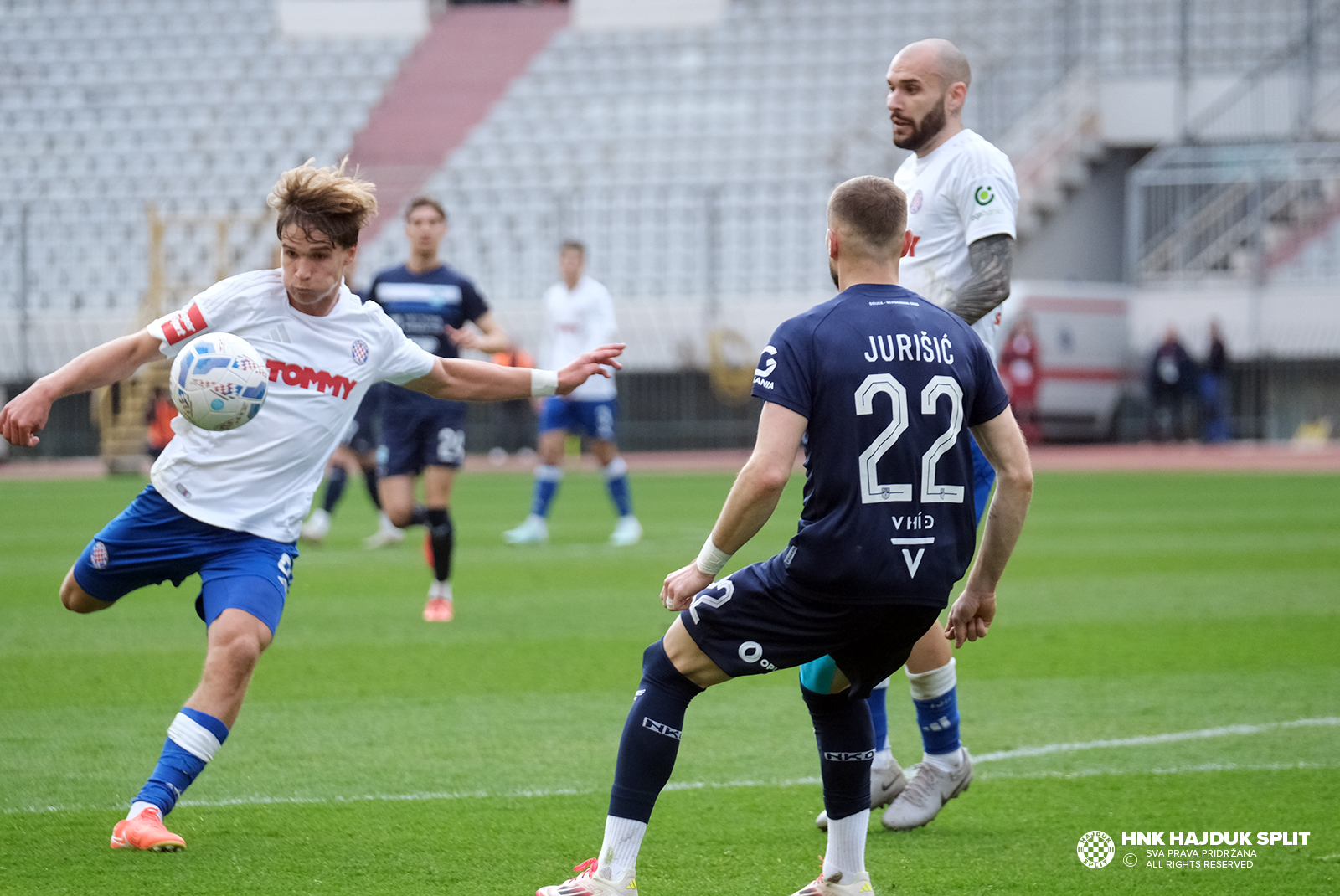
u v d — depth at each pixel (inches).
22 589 1406.3
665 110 4443.9
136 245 4057.6
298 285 593.9
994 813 650.8
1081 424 3688.5
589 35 4739.2
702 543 1797.5
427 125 4461.1
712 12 4717.0
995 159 683.4
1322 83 3988.7
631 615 1233.4
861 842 526.6
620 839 502.6
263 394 587.8
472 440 3865.7
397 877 549.0
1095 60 4271.7
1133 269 3838.6
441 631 1154.0
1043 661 1016.9
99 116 4539.9
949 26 4520.2
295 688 927.7
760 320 3828.7
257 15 4854.8
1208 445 3678.6
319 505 2625.5
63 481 3070.9
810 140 4269.2
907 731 826.2
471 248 4084.6
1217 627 1149.1
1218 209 3831.2
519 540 1804.9
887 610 488.4
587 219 4072.3
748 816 644.7
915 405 488.4
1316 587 1370.6
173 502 607.8
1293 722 824.3
